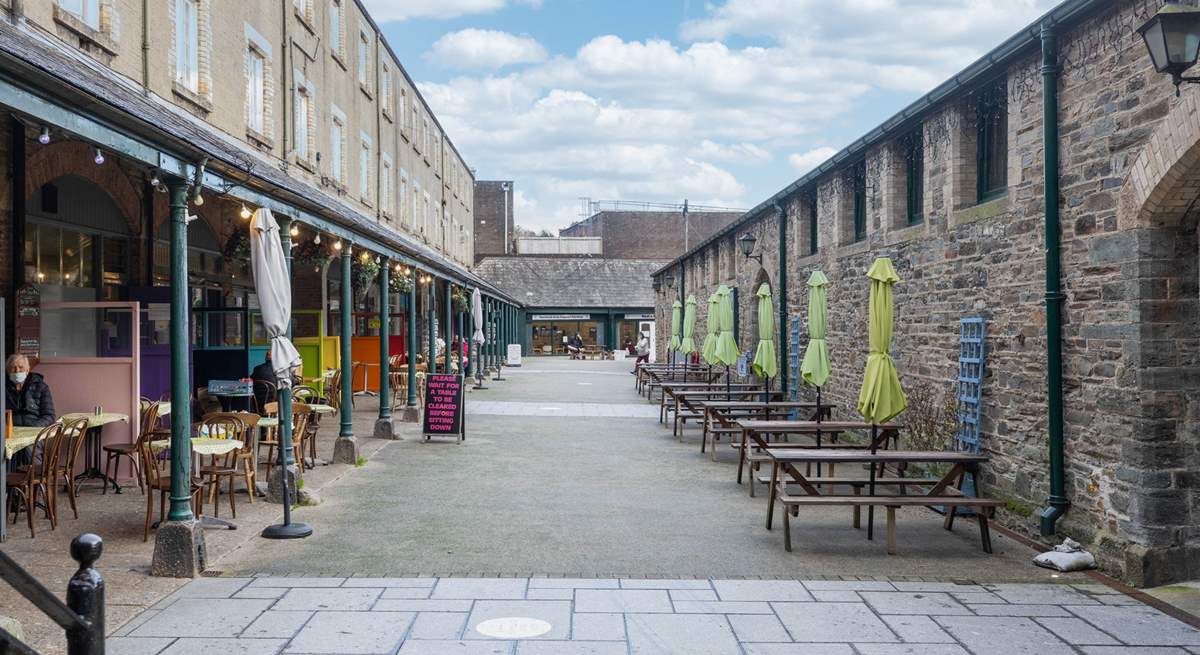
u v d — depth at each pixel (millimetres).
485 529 7977
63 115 5188
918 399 10492
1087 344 7102
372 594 5977
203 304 15211
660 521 8406
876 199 12188
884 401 8094
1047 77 7473
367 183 22328
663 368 24500
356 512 8641
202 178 6816
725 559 7039
